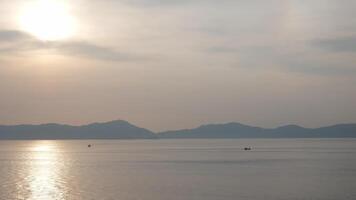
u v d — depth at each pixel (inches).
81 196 2662.4
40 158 6850.4
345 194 2620.6
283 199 2480.3
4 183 3312.0
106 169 4591.5
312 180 3326.8
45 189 2962.6
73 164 5398.6
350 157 6338.6
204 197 2578.7
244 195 2628.0
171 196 2620.6
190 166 4911.4
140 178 3617.1
